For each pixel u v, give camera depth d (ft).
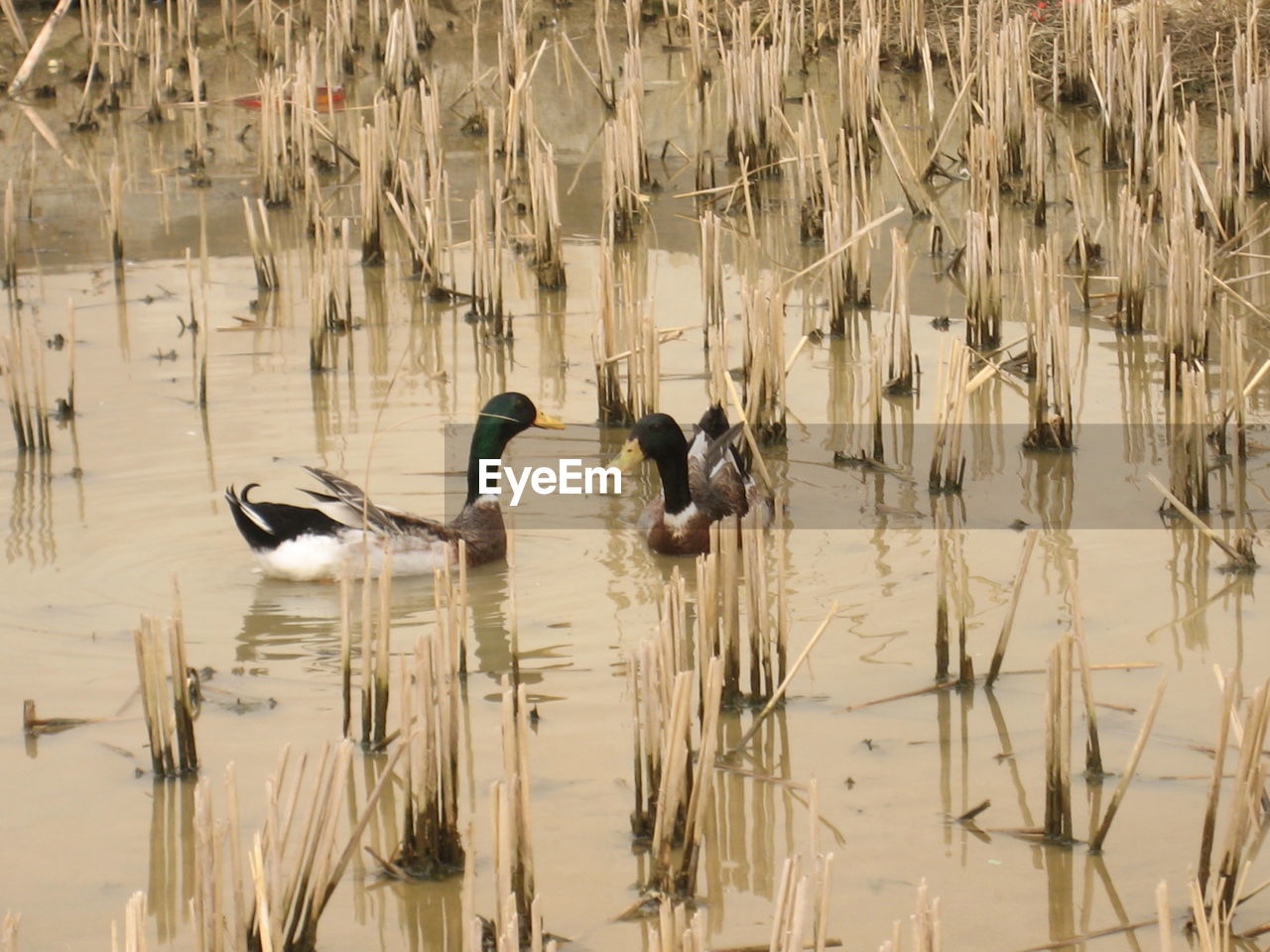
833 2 97.30
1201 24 83.66
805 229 67.21
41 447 46.78
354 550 39.24
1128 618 36.27
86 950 24.71
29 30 98.12
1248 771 24.03
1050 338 49.78
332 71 92.68
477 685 33.83
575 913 25.53
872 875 26.48
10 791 29.32
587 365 54.65
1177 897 25.68
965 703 32.42
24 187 75.36
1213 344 55.31
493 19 102.73
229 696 33.09
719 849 27.45
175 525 42.27
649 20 102.58
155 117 85.76
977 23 86.22
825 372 54.24
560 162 78.95
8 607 37.40
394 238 69.36
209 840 22.61
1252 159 70.69
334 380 52.75
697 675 31.94
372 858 27.53
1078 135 81.35
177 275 63.72
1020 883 26.18
